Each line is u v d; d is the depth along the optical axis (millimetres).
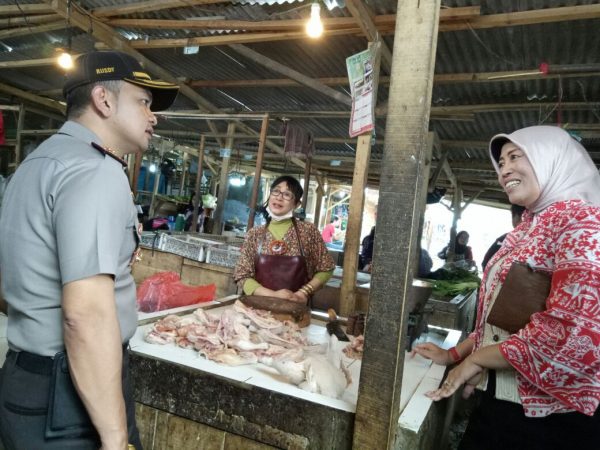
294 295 2840
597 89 5035
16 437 1184
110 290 1114
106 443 1090
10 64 6613
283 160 11227
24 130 8844
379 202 1383
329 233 12844
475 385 1591
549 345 1293
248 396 1646
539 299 1425
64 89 1361
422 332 2643
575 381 1282
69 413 1161
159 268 4691
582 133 6125
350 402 1577
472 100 5902
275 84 6219
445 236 22172
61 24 5359
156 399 1805
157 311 2707
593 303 1235
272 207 3080
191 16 4840
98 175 1147
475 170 9586
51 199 1136
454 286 4957
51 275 1148
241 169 15000
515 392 1437
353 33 4238
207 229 8305
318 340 2410
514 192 1586
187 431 1754
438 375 1979
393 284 1365
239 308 2355
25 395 1176
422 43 1302
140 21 4852
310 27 3598
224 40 4934
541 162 1499
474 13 3637
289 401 1580
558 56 4461
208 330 2117
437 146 7535
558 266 1338
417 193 1330
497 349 1435
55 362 1150
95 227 1096
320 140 8820
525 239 1515
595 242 1276
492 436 1494
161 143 9867
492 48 4469
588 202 1433
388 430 1372
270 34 4641
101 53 1339
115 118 1333
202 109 7676
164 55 5977
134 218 1335
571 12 3479
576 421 1357
